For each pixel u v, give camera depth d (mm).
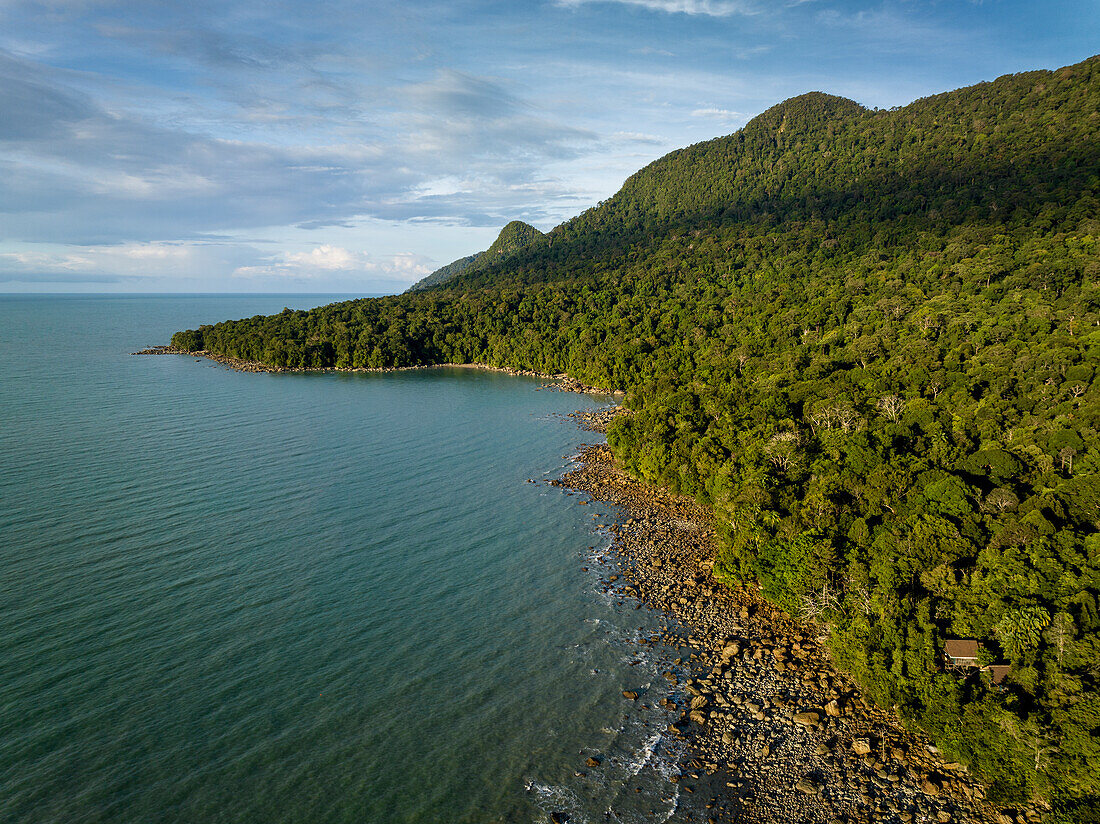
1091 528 54406
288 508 85688
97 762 41844
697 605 63781
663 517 86125
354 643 56312
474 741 45406
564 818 39344
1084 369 90000
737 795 41000
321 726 46188
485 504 90562
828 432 88000
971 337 122938
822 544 57812
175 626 57344
